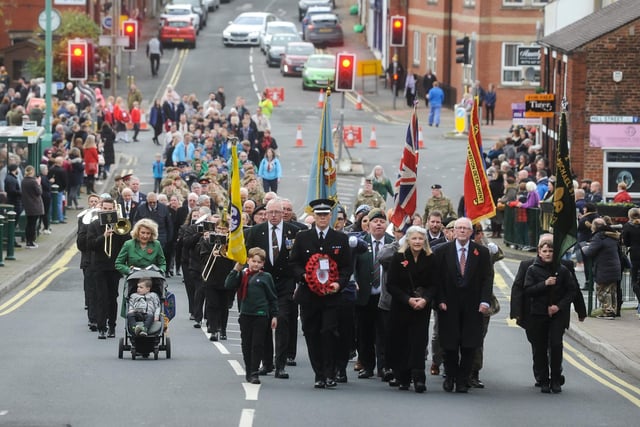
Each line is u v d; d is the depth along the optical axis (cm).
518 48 15062
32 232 7725
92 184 9962
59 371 4059
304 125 14150
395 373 3938
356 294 4053
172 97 12875
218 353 4566
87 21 14850
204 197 5669
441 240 4303
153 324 4338
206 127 10856
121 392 3697
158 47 17375
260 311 3875
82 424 3234
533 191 8288
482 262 3891
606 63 9494
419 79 17138
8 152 8112
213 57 19200
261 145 10731
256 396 3672
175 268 7238
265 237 4134
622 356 4738
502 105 15138
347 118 14888
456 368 3941
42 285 6644
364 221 4275
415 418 3444
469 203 4797
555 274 4006
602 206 7631
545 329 4019
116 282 4900
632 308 6119
